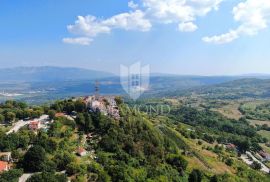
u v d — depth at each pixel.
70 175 127.50
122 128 173.12
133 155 153.62
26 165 130.12
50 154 141.50
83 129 177.88
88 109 199.88
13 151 141.00
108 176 127.44
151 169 144.12
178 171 159.00
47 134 164.38
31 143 156.00
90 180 125.12
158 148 167.25
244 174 190.75
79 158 143.50
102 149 155.00
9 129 182.00
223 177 167.25
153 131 188.38
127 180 127.31
